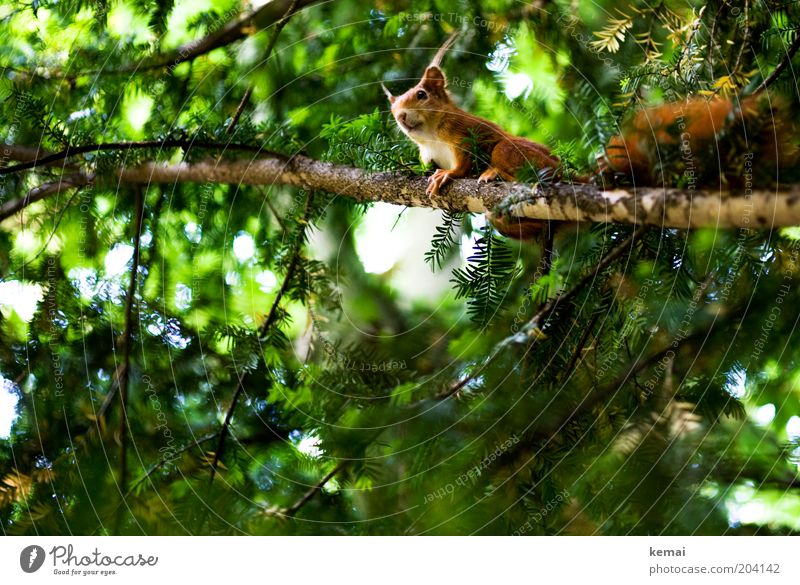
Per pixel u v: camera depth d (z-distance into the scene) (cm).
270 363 567
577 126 714
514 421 456
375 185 545
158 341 660
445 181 515
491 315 486
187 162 597
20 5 661
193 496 514
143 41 709
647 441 478
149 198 697
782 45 479
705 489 522
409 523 479
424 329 752
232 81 736
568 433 455
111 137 601
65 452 577
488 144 578
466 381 473
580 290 465
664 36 633
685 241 457
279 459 587
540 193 449
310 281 573
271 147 586
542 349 469
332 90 780
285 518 504
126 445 583
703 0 533
